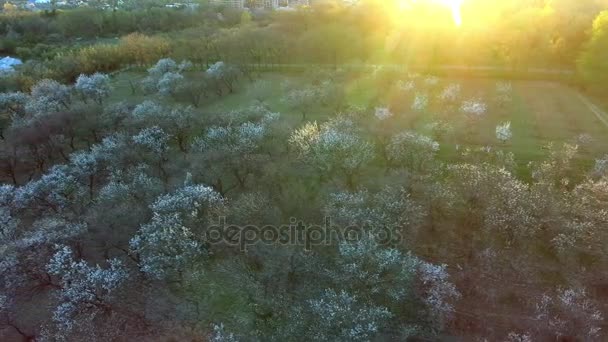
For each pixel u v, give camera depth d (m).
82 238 43.88
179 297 41.19
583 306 36.19
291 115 78.69
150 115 67.00
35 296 41.69
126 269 40.84
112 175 52.72
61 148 64.19
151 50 114.50
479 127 70.75
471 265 42.94
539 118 73.69
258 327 38.16
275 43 111.31
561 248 41.47
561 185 53.75
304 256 42.53
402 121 68.31
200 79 93.69
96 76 92.94
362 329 32.91
